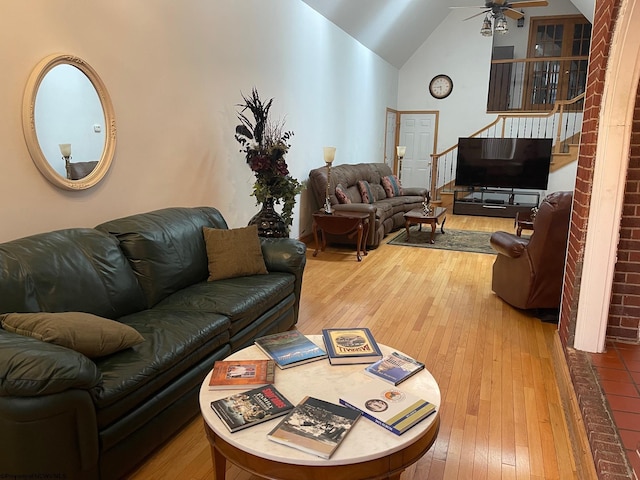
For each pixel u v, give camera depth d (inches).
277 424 57.7
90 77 107.3
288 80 206.4
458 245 238.8
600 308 99.0
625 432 73.1
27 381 56.1
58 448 60.0
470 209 335.6
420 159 390.9
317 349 78.1
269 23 185.6
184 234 116.5
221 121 160.2
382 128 357.7
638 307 105.1
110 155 114.2
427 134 385.4
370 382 68.0
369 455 52.7
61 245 88.6
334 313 142.9
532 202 352.2
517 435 84.0
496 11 236.4
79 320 71.2
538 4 240.8
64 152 102.6
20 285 77.2
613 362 96.7
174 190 140.5
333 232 210.5
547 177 316.5
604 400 82.0
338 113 270.5
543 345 121.3
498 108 386.6
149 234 106.4
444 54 368.8
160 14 128.0
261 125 163.9
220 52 155.9
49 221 101.7
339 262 205.9
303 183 231.5
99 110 110.8
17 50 91.4
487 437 83.3
